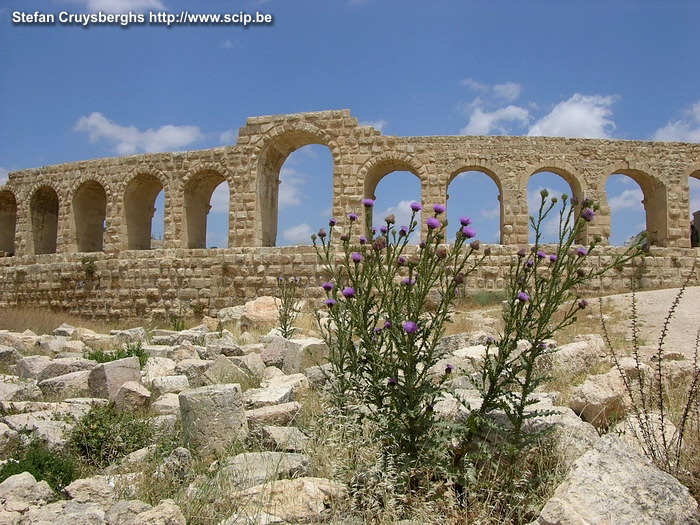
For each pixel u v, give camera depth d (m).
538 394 9.83
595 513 5.60
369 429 8.03
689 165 34.78
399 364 7.83
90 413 10.00
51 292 38.97
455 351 14.27
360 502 6.90
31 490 7.48
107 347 19.75
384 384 8.07
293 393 11.55
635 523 5.53
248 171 35.44
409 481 6.97
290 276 33.25
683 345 16.64
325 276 32.59
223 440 8.88
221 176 37.84
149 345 19.42
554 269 7.24
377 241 8.27
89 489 7.41
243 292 33.97
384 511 6.54
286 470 7.54
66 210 39.81
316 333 21.80
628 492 5.80
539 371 12.69
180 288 35.28
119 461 8.71
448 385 9.67
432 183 33.84
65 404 11.11
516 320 7.41
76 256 38.34
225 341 18.83
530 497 6.59
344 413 8.82
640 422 7.62
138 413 10.94
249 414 9.71
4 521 6.45
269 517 6.39
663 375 10.49
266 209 36.81
